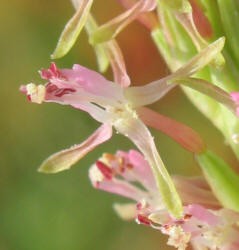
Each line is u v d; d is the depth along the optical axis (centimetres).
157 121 11
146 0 11
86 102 11
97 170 12
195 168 19
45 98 11
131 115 11
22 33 21
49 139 21
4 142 21
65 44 11
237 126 12
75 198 20
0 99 21
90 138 11
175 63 12
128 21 11
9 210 21
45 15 21
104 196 20
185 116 19
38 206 20
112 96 11
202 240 11
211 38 11
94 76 11
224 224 11
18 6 21
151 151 11
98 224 20
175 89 19
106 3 20
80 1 11
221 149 19
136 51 19
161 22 12
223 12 11
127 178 12
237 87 12
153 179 12
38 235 20
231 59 12
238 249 11
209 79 12
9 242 20
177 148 19
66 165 11
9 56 21
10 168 21
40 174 21
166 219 11
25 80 21
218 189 12
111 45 11
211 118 12
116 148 20
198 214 11
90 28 12
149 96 11
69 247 20
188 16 11
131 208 13
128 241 20
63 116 21
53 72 11
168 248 19
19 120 21
